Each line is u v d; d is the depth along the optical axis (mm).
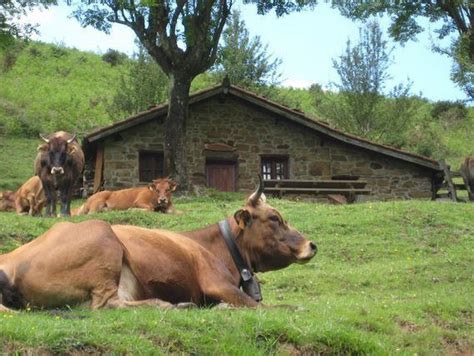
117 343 7730
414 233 21375
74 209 30156
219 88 34719
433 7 36656
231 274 10195
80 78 66562
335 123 50500
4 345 7371
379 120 50125
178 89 32969
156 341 8062
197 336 8281
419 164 35969
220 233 10414
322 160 36344
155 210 25891
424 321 11664
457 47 35781
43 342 7492
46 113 56062
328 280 16031
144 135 35000
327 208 25016
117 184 34688
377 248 19812
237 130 35812
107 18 32906
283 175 36344
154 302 8914
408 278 16375
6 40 40062
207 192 32562
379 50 49344
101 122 56344
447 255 19109
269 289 15406
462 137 61656
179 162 32719
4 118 52969
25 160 45281
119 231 9219
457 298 13500
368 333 10055
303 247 10438
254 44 52344
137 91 49344
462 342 10992
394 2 36594
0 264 8727
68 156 25453
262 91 52062
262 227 10438
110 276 8656
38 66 67375
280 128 36156
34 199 26984
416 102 61000
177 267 9352
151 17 32562
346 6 36656
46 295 8555
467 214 23703
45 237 8812
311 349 8906
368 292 15227
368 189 34656
